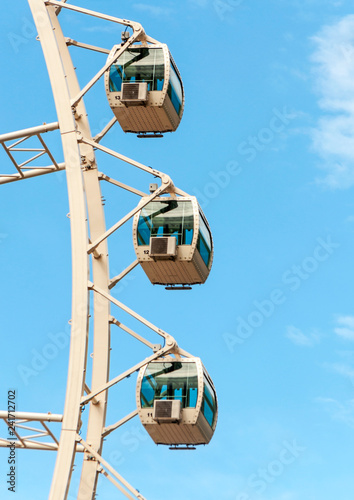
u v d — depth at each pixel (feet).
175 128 154.20
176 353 135.74
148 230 143.33
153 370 135.54
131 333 145.28
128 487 126.72
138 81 148.56
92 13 148.66
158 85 148.05
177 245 142.10
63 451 125.90
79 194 136.36
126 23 148.56
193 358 136.36
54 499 123.54
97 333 148.05
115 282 149.89
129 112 150.10
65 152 138.41
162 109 148.46
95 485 139.54
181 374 135.03
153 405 134.10
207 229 148.66
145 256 142.92
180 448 139.23
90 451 126.93
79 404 127.65
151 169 142.20
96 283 150.20
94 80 142.61
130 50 150.20
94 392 128.98
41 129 139.23
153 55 149.59
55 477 124.77
